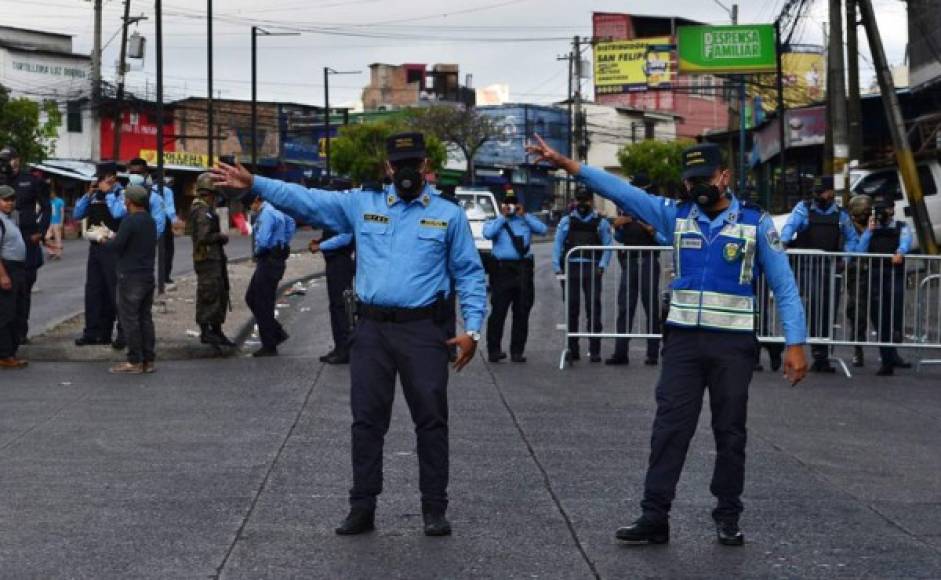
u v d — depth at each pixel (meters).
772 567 6.28
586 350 15.99
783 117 41.53
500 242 14.48
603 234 14.77
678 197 7.45
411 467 8.59
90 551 6.43
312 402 11.33
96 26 56.22
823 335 14.26
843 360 15.16
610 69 97.06
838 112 23.31
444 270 6.95
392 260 6.86
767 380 13.53
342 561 6.30
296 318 19.50
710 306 6.61
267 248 14.65
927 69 31.20
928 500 7.84
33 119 53.75
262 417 10.52
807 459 9.13
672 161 87.44
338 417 10.54
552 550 6.56
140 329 13.35
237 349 15.00
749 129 56.03
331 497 7.68
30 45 67.94
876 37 22.06
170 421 10.31
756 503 7.71
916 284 14.44
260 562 6.27
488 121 81.69
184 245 43.22
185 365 14.00
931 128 32.56
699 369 6.67
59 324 16.78
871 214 15.16
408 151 6.87
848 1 24.00
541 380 13.13
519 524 7.10
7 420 10.34
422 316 6.86
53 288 23.86
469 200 27.33
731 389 6.61
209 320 14.62
